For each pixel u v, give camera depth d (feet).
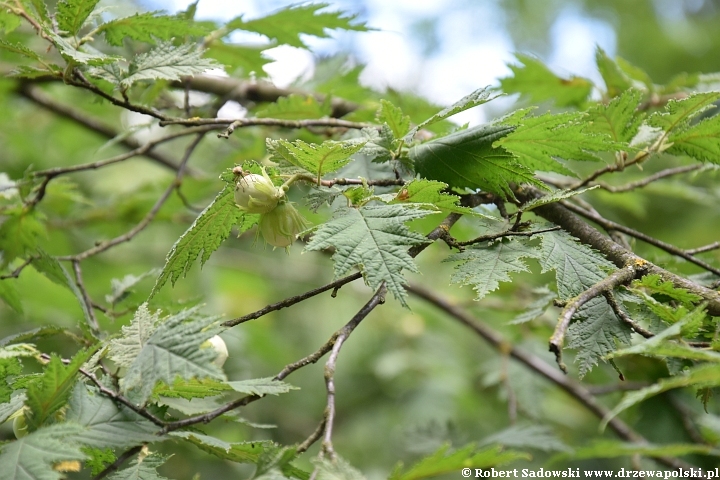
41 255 3.77
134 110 3.55
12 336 3.56
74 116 4.57
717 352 3.21
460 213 3.42
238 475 5.15
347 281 3.33
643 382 4.02
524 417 5.55
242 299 6.38
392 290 3.20
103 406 3.34
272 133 4.20
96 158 5.92
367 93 4.22
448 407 5.83
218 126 4.03
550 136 3.51
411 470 3.16
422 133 3.78
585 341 3.28
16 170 5.43
